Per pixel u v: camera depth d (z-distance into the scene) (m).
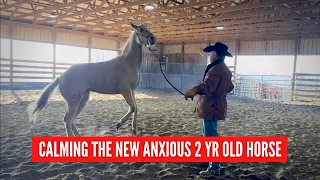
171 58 19.08
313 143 3.99
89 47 15.70
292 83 13.10
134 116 3.89
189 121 5.47
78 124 4.75
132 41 3.64
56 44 14.15
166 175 2.56
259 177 2.61
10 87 12.38
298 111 8.20
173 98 10.63
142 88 16.05
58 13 11.06
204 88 2.39
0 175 2.41
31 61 13.03
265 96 13.96
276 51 14.23
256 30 12.30
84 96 3.71
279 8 9.12
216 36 15.02
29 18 12.77
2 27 12.03
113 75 3.50
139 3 8.06
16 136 3.75
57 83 3.55
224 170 2.80
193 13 9.45
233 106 8.86
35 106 3.46
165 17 10.30
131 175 2.54
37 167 2.65
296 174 2.74
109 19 10.73
